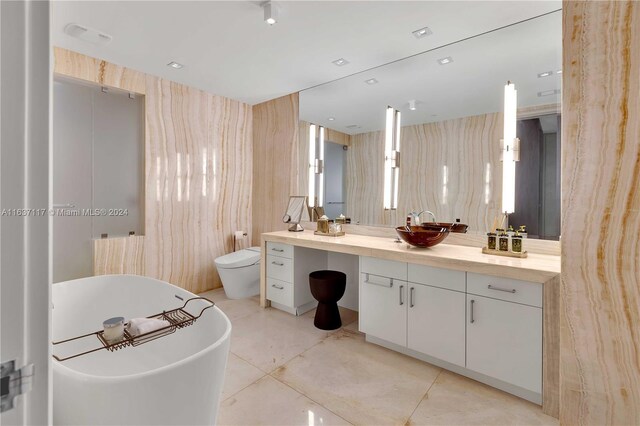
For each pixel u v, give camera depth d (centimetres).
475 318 197
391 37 238
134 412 111
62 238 278
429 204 272
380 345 251
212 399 133
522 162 228
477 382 202
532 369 176
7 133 43
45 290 46
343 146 327
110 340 150
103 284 236
